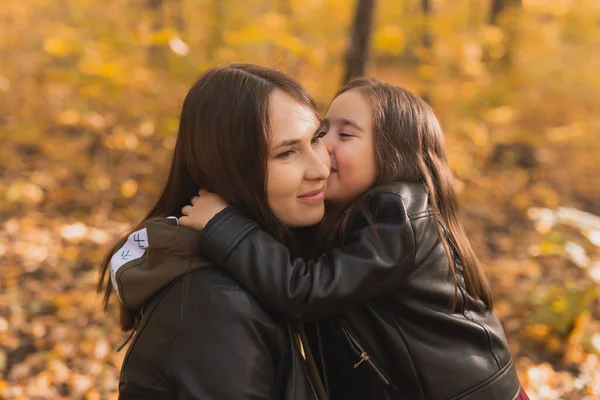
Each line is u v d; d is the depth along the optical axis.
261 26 4.46
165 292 1.30
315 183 1.37
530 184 5.90
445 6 6.20
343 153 1.56
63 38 4.96
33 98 6.04
